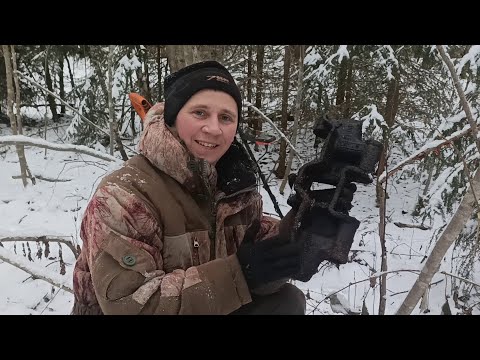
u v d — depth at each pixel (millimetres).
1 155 10266
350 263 4734
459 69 3900
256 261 949
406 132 7793
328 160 1078
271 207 6895
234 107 1106
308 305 3316
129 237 961
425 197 6012
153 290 931
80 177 8672
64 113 14078
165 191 1041
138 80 9094
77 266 1211
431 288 3783
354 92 8445
